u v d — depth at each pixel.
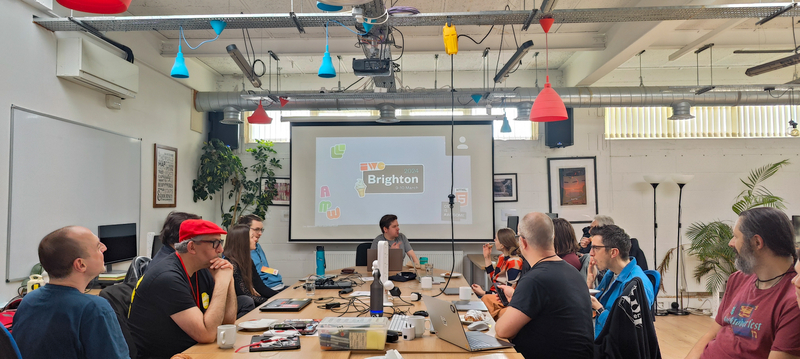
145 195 4.79
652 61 6.04
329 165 6.31
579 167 6.36
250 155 6.48
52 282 1.60
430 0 4.16
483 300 2.81
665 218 6.27
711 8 3.11
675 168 6.31
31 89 3.38
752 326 1.68
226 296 2.26
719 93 5.38
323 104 5.48
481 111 6.45
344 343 1.92
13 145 3.21
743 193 6.23
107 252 3.96
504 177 6.39
